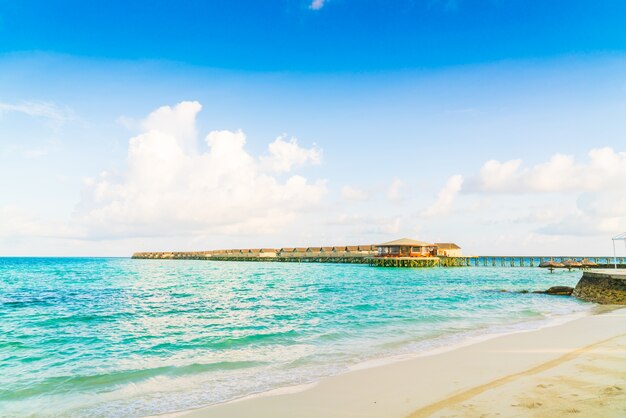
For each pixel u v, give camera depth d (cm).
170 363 1099
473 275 5991
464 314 1975
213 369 1022
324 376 930
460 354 1094
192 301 2606
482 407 656
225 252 15050
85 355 1210
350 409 696
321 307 2259
